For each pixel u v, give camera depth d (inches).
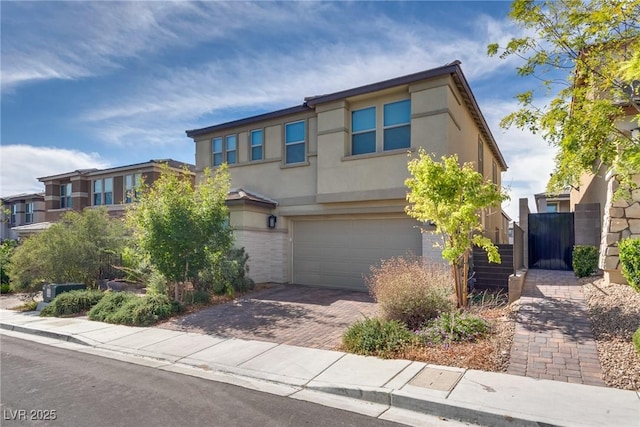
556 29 236.5
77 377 228.1
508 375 198.8
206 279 448.5
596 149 224.4
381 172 467.2
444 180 315.9
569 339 235.1
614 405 161.9
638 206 321.7
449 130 432.8
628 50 220.1
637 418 151.0
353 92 482.3
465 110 526.0
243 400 190.4
